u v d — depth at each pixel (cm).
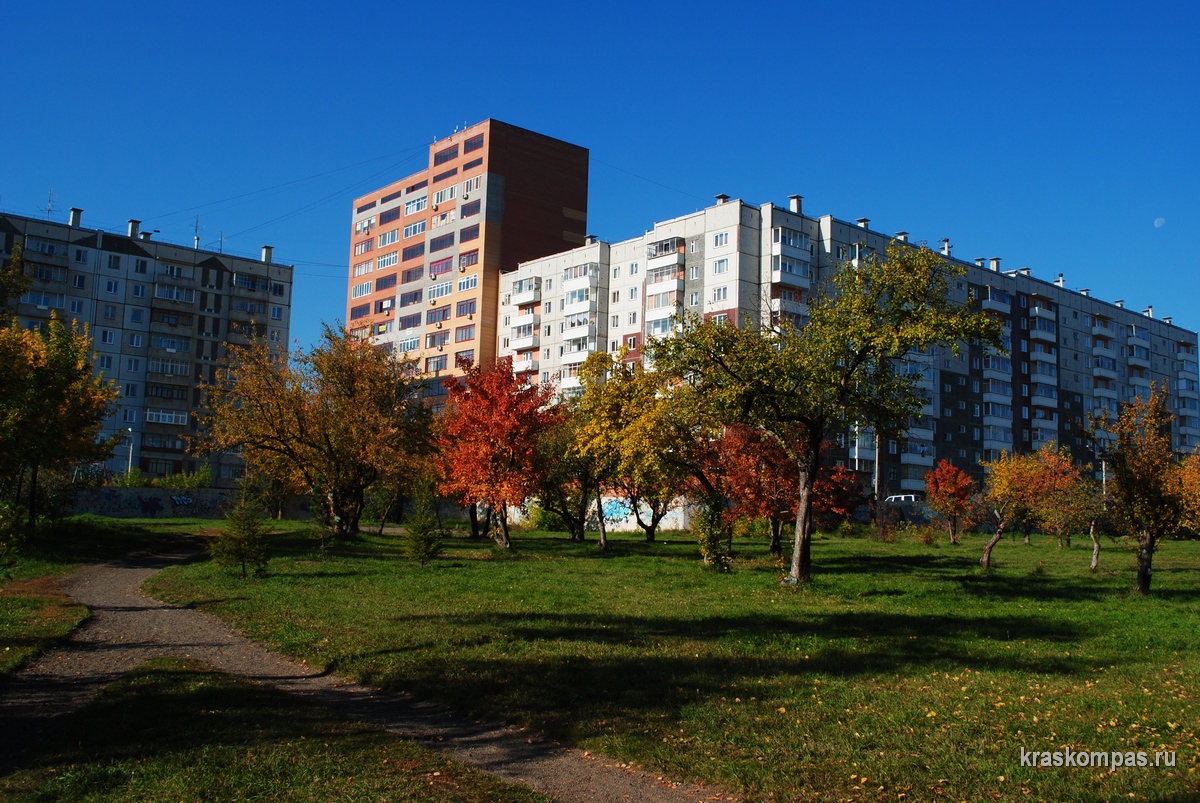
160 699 1204
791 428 3088
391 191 11606
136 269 9650
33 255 9019
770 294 7931
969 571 3653
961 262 9856
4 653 1466
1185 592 2894
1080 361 11162
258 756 965
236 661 1519
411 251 11150
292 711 1161
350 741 1034
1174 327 12706
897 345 2656
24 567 2880
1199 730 1077
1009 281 10412
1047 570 3912
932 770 933
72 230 9312
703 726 1090
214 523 5975
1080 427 3016
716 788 900
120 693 1235
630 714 1145
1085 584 3136
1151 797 850
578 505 5388
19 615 1878
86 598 2267
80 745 1000
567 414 4853
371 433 4638
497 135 10300
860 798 859
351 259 12162
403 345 11094
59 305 9138
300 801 841
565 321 9331
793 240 8144
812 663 1484
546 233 10525
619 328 8975
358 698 1275
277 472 4844
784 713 1152
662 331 8462
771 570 3422
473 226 10281
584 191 10869
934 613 2175
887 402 2950
